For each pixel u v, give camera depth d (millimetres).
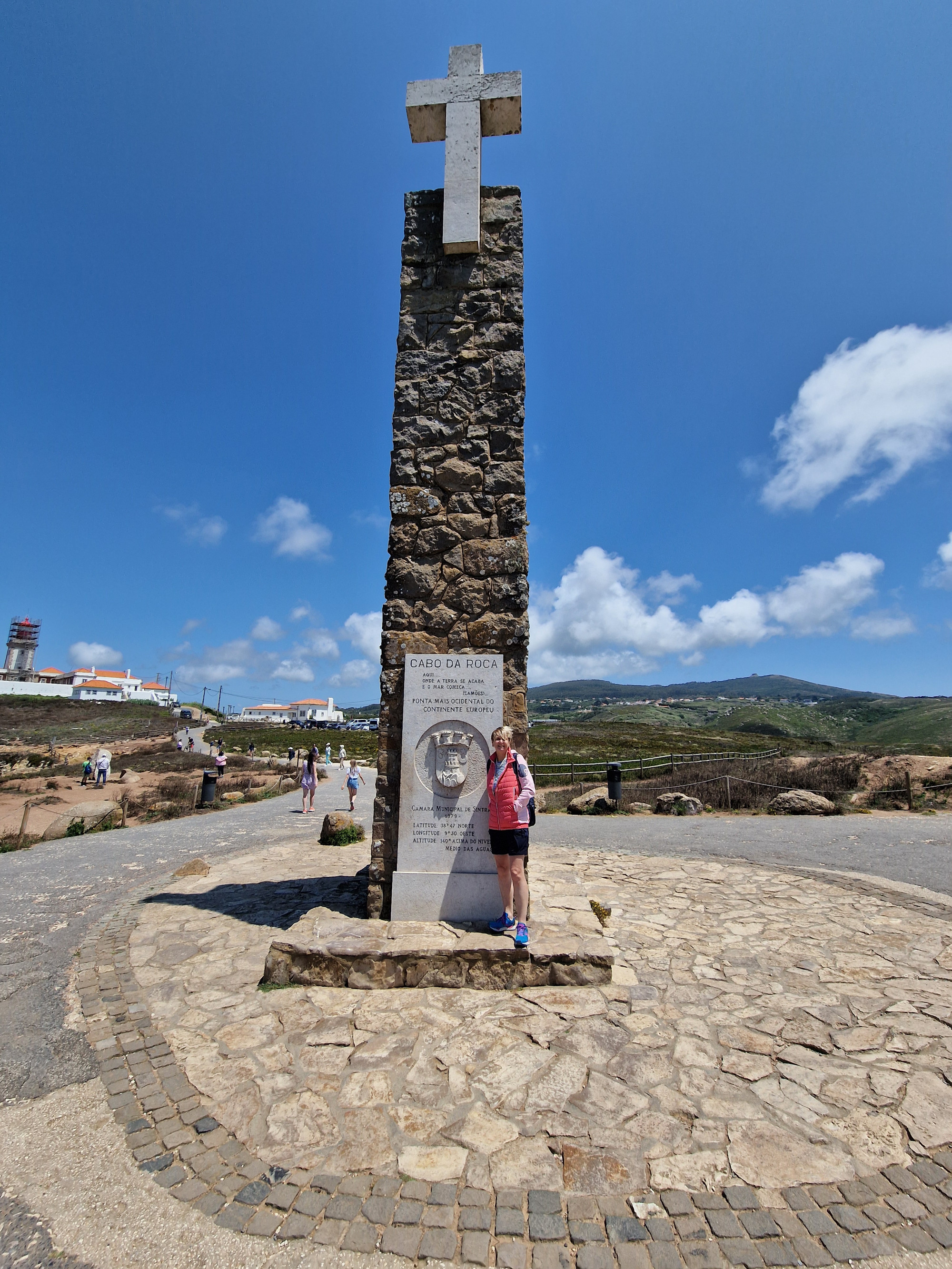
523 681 5379
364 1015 3936
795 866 8000
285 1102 3094
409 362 5941
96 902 6812
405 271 6109
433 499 5719
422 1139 2818
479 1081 3234
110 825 13281
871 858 8320
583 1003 4070
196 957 5020
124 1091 3232
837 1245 2273
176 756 38500
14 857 9680
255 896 6746
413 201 6211
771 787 14891
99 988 4488
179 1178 2631
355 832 10234
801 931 5484
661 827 11641
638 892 6816
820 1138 2801
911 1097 3080
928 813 12203
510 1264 2199
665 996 4180
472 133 6133
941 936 5324
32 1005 4262
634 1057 3447
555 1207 2428
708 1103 3047
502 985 4281
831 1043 3576
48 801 18922
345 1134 2857
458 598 5570
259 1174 2627
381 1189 2525
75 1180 2631
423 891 5023
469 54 6301
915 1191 2504
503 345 5910
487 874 5027
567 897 5520
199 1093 3195
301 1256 2248
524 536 5613
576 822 12648
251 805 17344
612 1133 2836
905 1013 3920
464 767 5176
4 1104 3150
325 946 4410
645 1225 2350
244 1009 4066
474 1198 2477
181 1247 2297
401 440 5824
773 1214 2395
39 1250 2285
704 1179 2566
